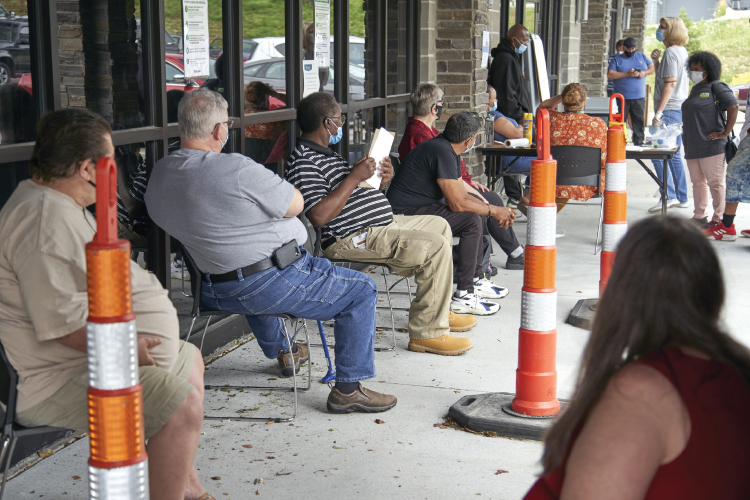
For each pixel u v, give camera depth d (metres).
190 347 2.68
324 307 3.43
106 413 1.40
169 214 3.22
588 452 1.23
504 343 4.62
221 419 3.49
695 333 1.24
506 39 8.66
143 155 3.77
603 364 1.28
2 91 2.97
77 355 2.26
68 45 3.26
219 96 3.26
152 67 3.79
